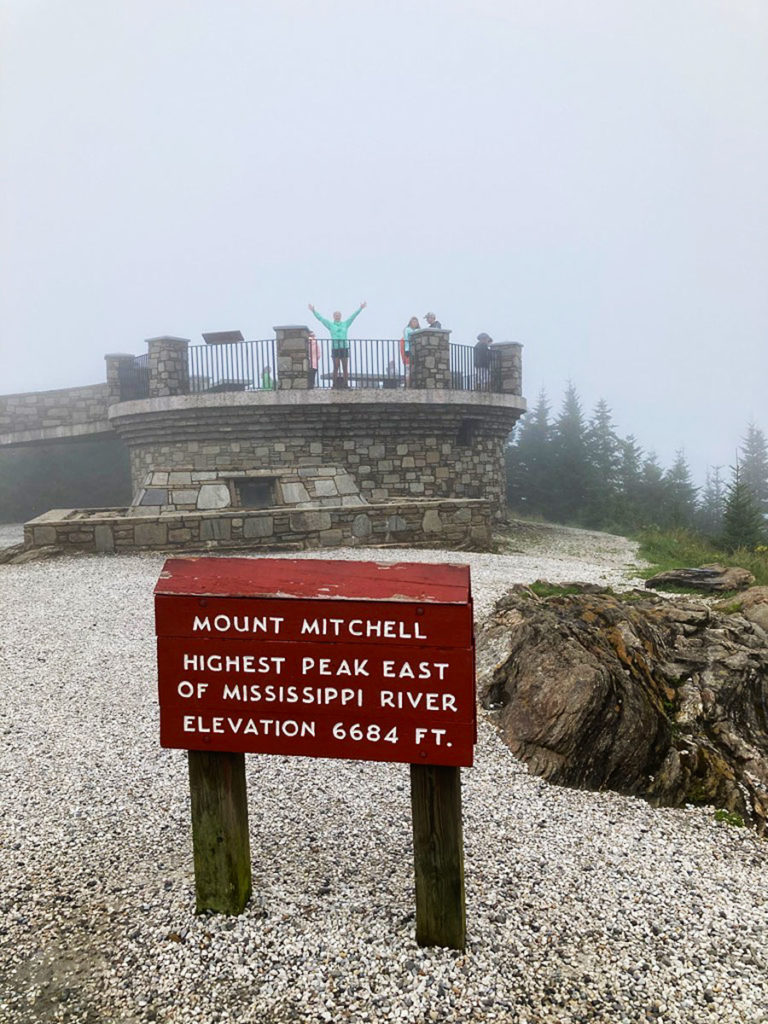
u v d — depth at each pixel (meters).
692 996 2.76
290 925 3.02
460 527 12.88
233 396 15.59
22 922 3.08
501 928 3.07
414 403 16.28
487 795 4.39
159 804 4.12
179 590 2.93
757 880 3.72
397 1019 2.59
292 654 2.88
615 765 4.66
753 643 6.27
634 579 11.09
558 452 29.98
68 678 6.07
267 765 4.67
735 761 4.91
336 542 12.16
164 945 2.93
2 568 10.51
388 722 2.84
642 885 3.53
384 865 3.52
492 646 6.14
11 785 4.29
